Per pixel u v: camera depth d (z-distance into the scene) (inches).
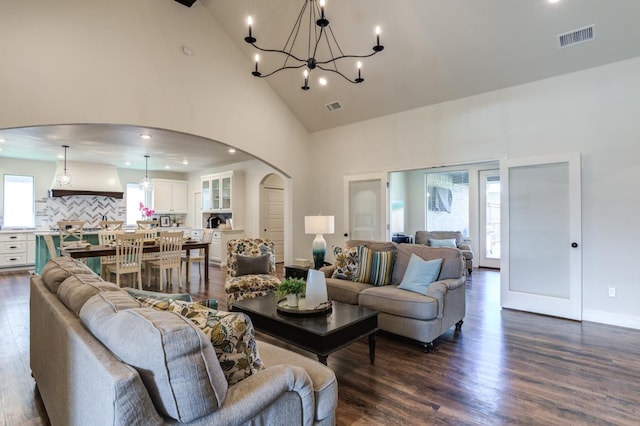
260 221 316.2
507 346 123.6
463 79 178.4
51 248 202.8
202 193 364.5
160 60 174.6
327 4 163.5
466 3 144.6
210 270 289.1
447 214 341.4
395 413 82.0
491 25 149.5
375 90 205.3
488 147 179.9
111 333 46.7
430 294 122.9
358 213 238.5
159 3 174.2
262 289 157.5
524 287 170.6
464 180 331.0
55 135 211.0
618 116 145.9
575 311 154.6
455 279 137.4
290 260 252.4
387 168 221.0
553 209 163.0
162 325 43.6
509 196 174.4
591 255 152.3
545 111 163.0
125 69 163.6
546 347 122.6
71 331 54.8
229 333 52.9
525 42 151.1
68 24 150.3
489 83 175.2
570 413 82.4
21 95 140.5
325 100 227.5
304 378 56.9
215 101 198.1
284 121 243.8
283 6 172.2
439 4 148.9
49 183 314.0
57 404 63.5
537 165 166.7
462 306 140.7
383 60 183.5
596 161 150.8
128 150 263.4
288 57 201.9
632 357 114.0
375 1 156.9
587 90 152.5
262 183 316.2
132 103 165.5
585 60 149.6
